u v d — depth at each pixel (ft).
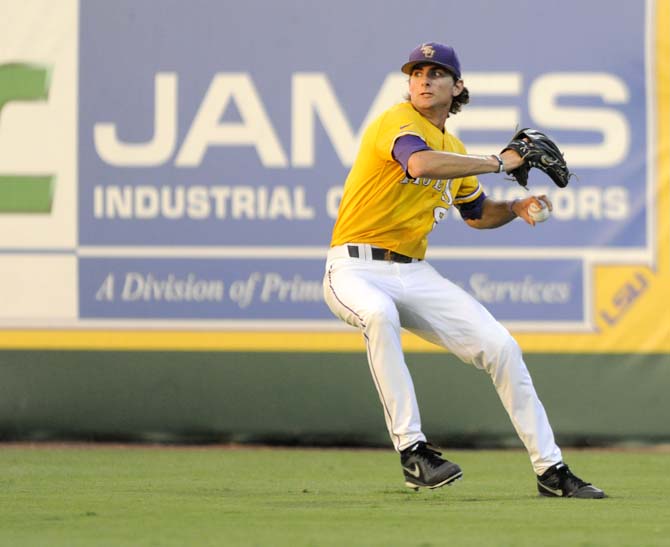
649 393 92.89
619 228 93.09
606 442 93.15
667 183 92.99
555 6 93.30
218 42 94.02
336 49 93.66
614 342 93.04
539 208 61.87
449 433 93.56
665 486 67.87
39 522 48.37
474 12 93.40
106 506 54.75
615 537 44.24
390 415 56.34
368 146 58.80
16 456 85.61
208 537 43.70
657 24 93.04
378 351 56.29
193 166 93.97
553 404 93.20
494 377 58.44
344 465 81.25
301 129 93.81
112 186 93.97
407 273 59.26
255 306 93.86
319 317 93.86
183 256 93.97
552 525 47.75
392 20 93.71
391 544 41.91
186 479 70.79
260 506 54.85
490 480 71.56
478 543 42.29
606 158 93.09
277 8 94.02
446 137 60.39
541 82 93.15
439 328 58.95
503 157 57.62
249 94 93.97
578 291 93.09
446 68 58.85
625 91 93.15
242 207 93.91
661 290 92.89
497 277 93.09
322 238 93.76
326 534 44.65
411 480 55.88
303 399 94.02
